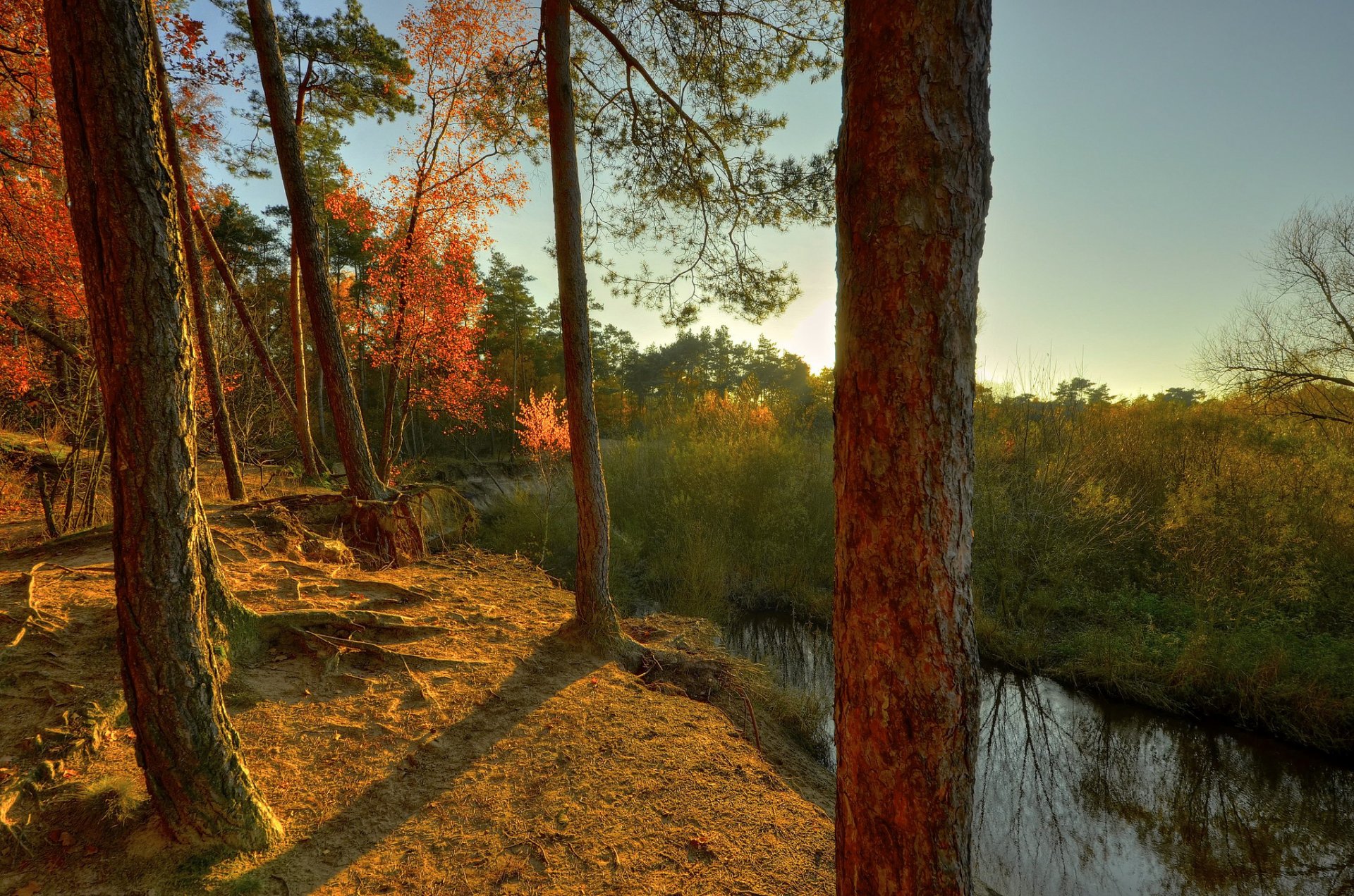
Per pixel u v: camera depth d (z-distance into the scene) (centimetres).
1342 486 888
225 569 560
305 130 1288
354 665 462
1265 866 478
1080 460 1020
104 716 320
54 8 217
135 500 240
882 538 135
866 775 140
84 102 220
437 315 1384
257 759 344
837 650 149
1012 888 449
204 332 812
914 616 133
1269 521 847
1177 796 571
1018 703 751
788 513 1131
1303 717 664
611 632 566
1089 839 508
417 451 3062
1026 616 926
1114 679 756
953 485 134
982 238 137
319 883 266
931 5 129
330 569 638
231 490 834
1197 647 739
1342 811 550
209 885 248
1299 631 775
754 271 667
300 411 1220
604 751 401
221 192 1344
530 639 561
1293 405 1134
